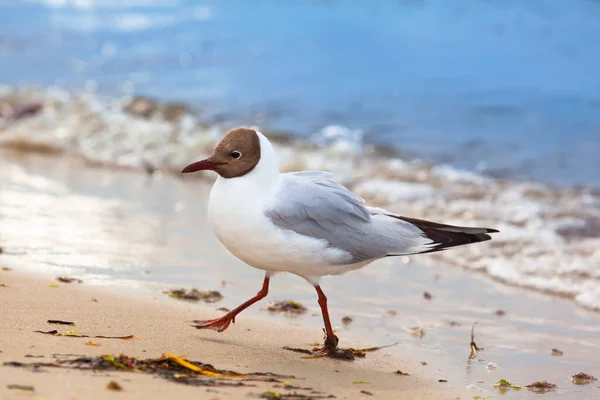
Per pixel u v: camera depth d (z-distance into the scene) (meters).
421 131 20.73
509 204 15.45
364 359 7.86
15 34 31.20
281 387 6.47
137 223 12.81
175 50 29.92
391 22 34.81
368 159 18.41
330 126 20.91
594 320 10.02
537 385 7.53
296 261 7.67
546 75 26.73
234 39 31.83
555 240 13.41
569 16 34.31
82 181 15.79
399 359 7.99
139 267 10.35
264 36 32.47
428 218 14.47
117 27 33.62
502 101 23.73
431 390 7.08
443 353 8.35
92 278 9.59
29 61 27.17
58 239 11.30
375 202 15.39
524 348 8.77
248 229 7.55
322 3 38.22
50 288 8.88
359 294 10.33
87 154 18.19
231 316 8.11
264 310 9.23
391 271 11.62
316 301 9.84
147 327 7.86
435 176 17.22
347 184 16.48
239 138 7.58
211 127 20.44
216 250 11.59
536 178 17.34
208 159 7.64
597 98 24.11
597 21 33.50
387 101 23.58
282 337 8.23
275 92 24.38
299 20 35.38
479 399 7.01
